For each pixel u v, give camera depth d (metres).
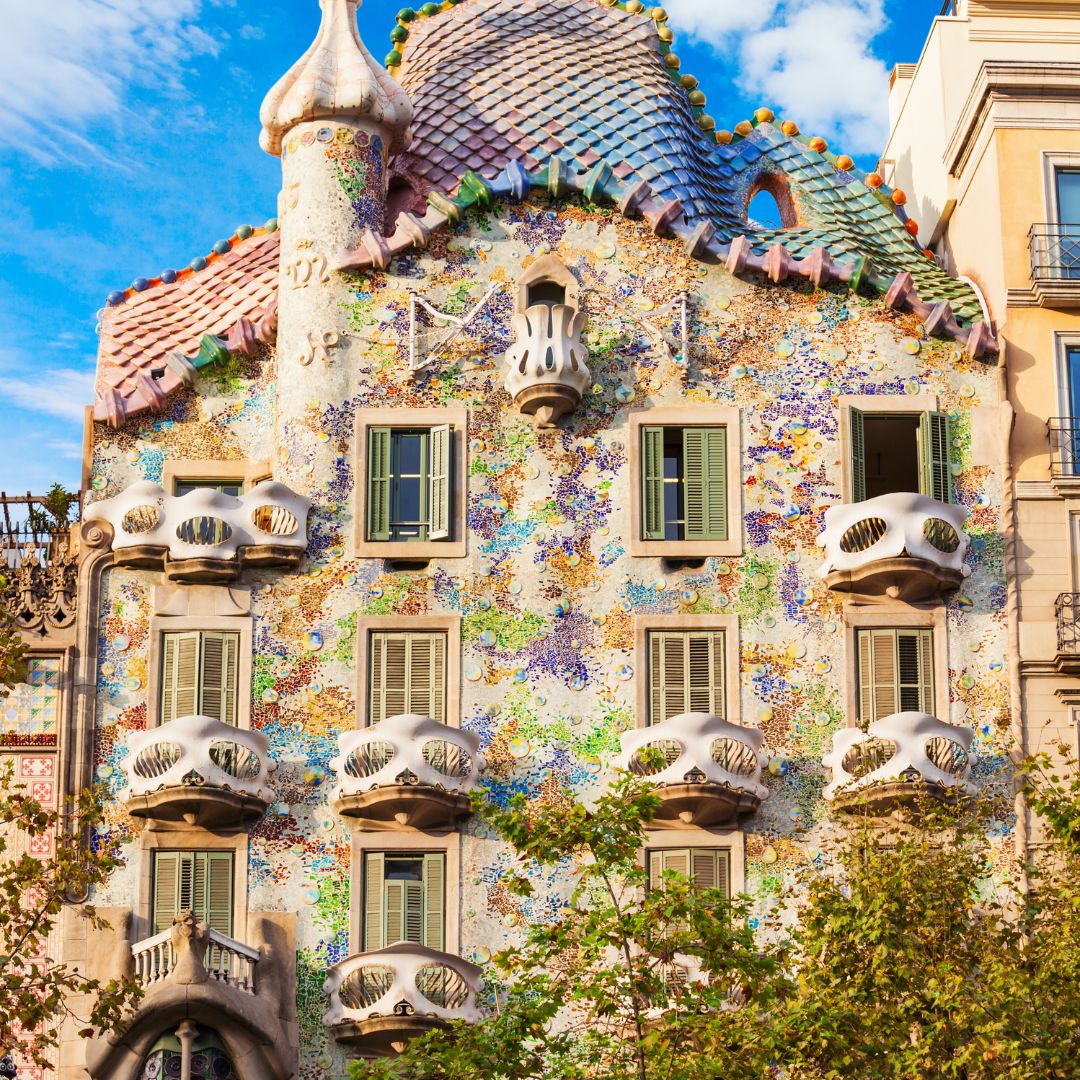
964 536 46.34
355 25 50.03
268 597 46.44
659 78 51.53
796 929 43.44
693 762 44.50
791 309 48.12
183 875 44.84
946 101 52.62
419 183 49.50
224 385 48.78
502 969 40.69
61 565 46.84
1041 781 44.66
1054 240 48.25
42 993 43.56
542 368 46.72
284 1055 43.03
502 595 46.34
